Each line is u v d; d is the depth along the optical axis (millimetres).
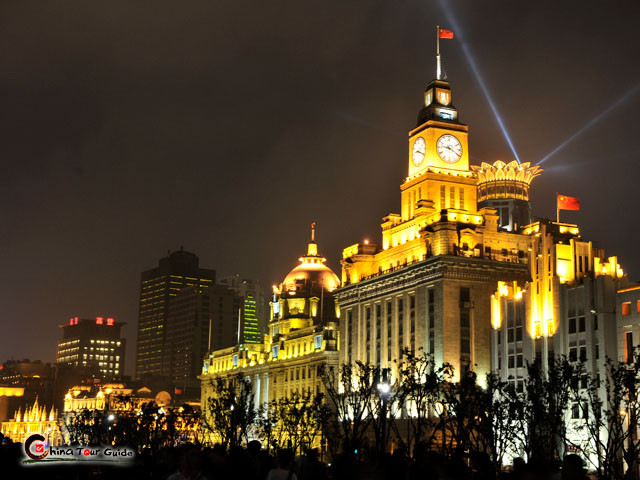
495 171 190500
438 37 186250
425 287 163250
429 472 23844
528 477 26609
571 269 137875
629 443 95312
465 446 103938
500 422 105875
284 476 30781
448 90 181000
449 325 155750
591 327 127875
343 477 22609
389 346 175375
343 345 193500
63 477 43688
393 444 153875
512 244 166000
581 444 121875
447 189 172500
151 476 40500
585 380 117312
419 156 177375
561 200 160375
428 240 166500
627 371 100875
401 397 125875
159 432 173125
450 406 115500
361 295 187500
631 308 123562
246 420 163500
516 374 145375
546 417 103250
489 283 160625
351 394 136500
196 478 27719
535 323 141500
